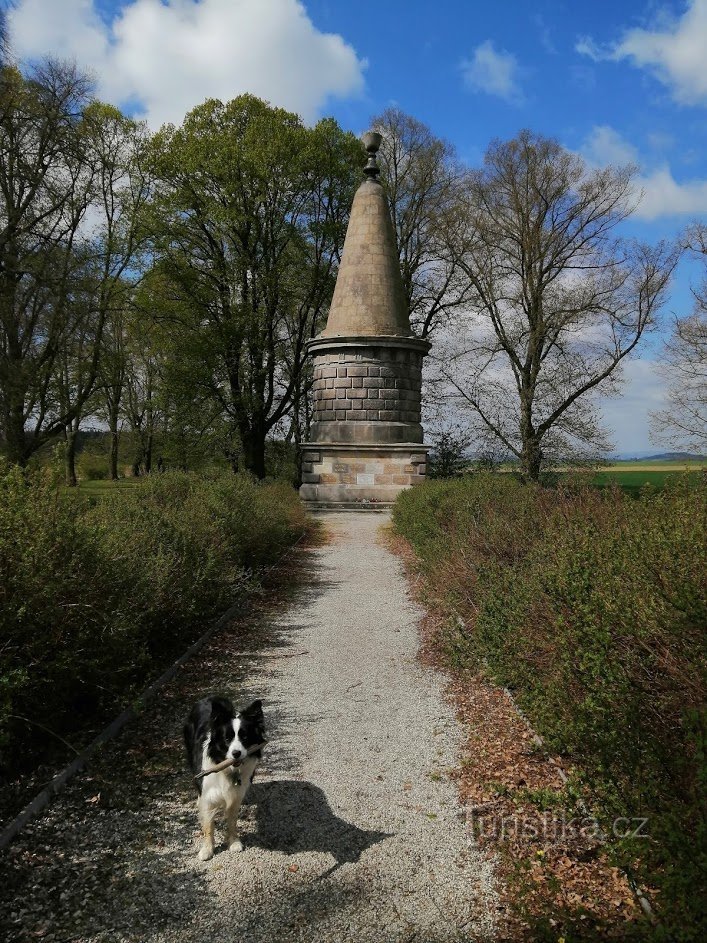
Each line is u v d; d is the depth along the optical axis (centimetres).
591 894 372
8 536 536
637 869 335
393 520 2222
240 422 3494
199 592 900
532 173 2792
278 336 3716
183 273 3272
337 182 3497
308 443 2942
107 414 4128
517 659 611
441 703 684
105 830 453
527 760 537
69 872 408
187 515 1062
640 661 421
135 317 3284
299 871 411
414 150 3744
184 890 394
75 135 2262
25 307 2247
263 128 3170
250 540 1272
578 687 470
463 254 3184
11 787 499
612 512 764
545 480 2620
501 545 888
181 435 3484
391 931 361
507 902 376
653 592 431
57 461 704
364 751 577
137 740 595
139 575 727
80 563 598
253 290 3366
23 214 2264
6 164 2188
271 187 3259
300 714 661
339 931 362
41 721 557
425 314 3984
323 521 2464
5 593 518
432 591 1084
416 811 479
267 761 562
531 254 2850
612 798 371
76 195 2527
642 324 2816
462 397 3098
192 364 3216
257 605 1124
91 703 644
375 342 2994
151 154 3080
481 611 752
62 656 549
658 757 347
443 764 550
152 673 754
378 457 2936
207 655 849
